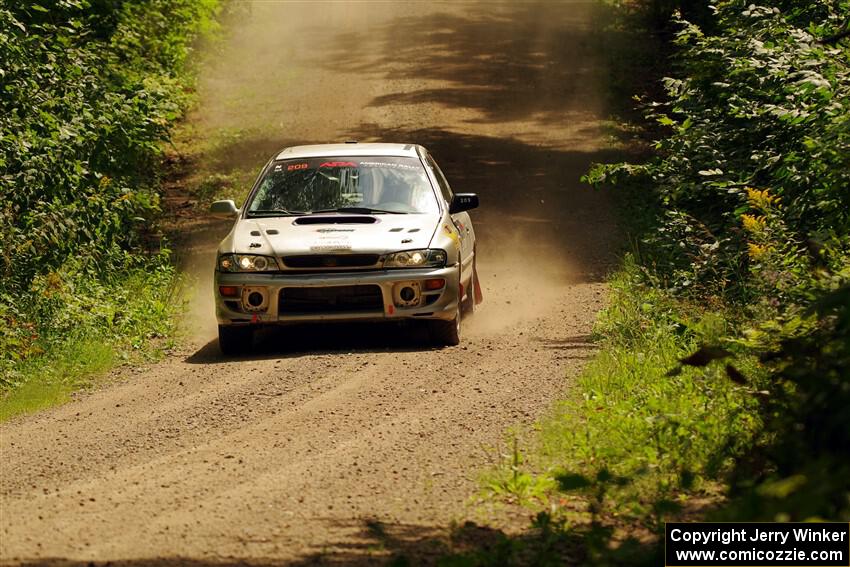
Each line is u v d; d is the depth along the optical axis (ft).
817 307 58.39
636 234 205.46
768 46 142.10
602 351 116.47
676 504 64.90
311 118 323.37
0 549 66.33
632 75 371.15
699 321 123.85
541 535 66.69
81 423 101.86
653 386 96.99
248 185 255.91
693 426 82.64
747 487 65.67
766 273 110.01
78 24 187.21
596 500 73.00
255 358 129.70
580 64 388.16
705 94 164.25
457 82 365.61
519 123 319.88
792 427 61.67
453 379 112.47
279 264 128.36
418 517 71.46
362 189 140.77
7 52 165.89
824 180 112.78
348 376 115.55
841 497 52.60
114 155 188.34
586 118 324.39
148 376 122.72
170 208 242.78
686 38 170.60
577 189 255.29
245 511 73.10
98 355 130.52
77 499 77.20
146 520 71.72
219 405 105.50
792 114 123.75
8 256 142.20
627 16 450.71
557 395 103.04
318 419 98.48
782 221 121.29
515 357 122.62
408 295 128.57
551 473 77.36
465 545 65.57
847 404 52.47
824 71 124.57
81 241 164.35
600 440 83.76
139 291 163.22
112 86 201.46
